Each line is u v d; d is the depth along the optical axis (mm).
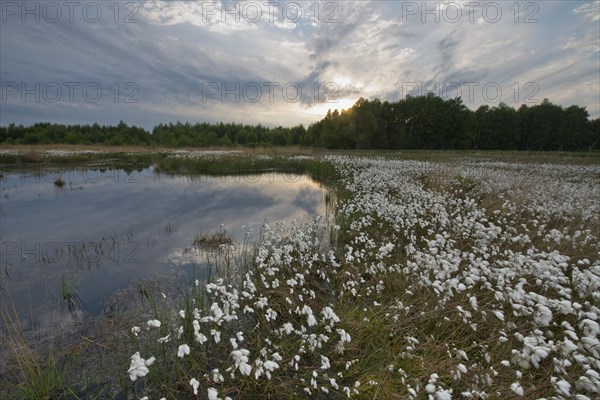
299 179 19422
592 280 3861
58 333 4117
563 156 26062
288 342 3877
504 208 8375
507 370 3275
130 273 5914
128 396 3189
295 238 6344
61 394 3176
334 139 63344
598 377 2494
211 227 8898
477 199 9961
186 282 5559
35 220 9578
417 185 11953
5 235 8156
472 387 2967
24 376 3158
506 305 4234
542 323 3246
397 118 67562
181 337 3957
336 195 12359
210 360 3676
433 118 61781
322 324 4137
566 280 4102
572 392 2916
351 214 9047
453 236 6758
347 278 5551
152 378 3387
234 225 9102
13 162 23562
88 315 4535
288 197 13328
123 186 15977
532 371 3320
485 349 3393
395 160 22141
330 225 7859
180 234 8258
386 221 8055
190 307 4523
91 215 10227
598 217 7418
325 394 3240
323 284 5590
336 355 3713
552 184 11461
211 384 3301
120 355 3717
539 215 7859
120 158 27750
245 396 3207
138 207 11391
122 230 8609
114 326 4250
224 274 5797
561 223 7641
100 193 13945
